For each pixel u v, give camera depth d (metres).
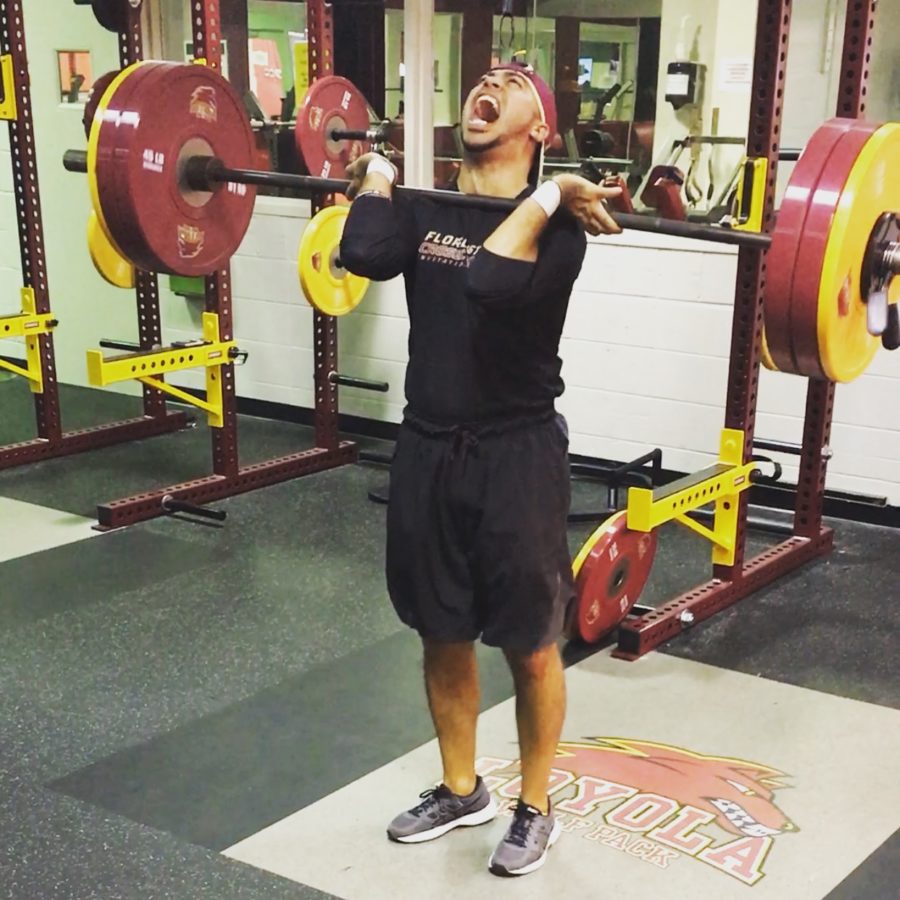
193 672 3.22
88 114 4.28
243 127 3.41
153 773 2.71
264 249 5.74
